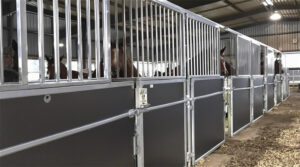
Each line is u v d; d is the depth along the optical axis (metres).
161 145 2.26
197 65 2.98
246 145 3.65
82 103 1.42
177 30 2.58
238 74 4.47
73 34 6.15
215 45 3.49
